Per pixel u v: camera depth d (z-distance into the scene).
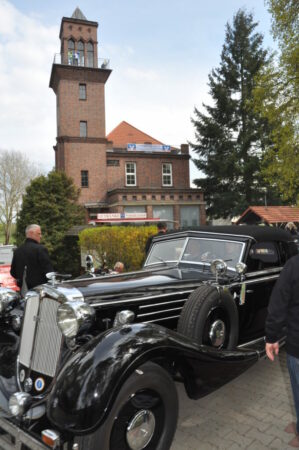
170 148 34.34
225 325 3.67
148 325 2.75
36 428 2.51
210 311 3.40
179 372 3.12
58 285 3.22
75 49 31.25
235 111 29.47
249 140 28.12
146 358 2.49
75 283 3.62
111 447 2.37
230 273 4.22
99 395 2.24
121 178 32.28
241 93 29.62
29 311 3.22
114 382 2.29
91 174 30.39
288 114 17.83
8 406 2.78
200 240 4.70
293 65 16.98
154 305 3.61
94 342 2.55
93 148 30.50
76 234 21.98
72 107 30.20
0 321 3.71
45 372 2.90
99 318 3.21
